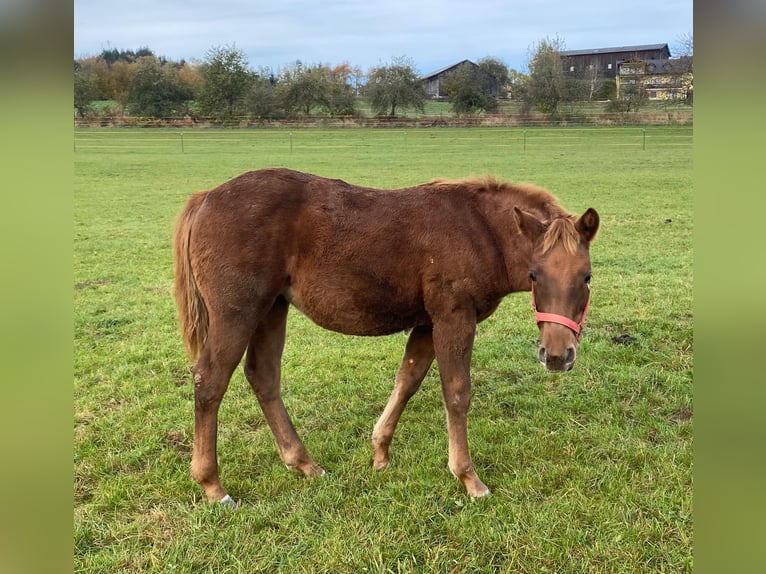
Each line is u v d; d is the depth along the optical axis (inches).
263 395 160.7
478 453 168.7
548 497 147.9
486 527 136.2
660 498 144.0
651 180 765.9
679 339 245.1
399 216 150.1
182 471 160.2
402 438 179.6
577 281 135.1
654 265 368.5
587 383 209.6
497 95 2176.4
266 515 142.0
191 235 148.9
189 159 1095.6
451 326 149.1
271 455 170.2
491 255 150.5
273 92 1990.7
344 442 176.7
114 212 598.5
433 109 2239.2
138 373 223.8
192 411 192.7
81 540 132.3
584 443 171.8
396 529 136.4
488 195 155.4
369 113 2071.9
